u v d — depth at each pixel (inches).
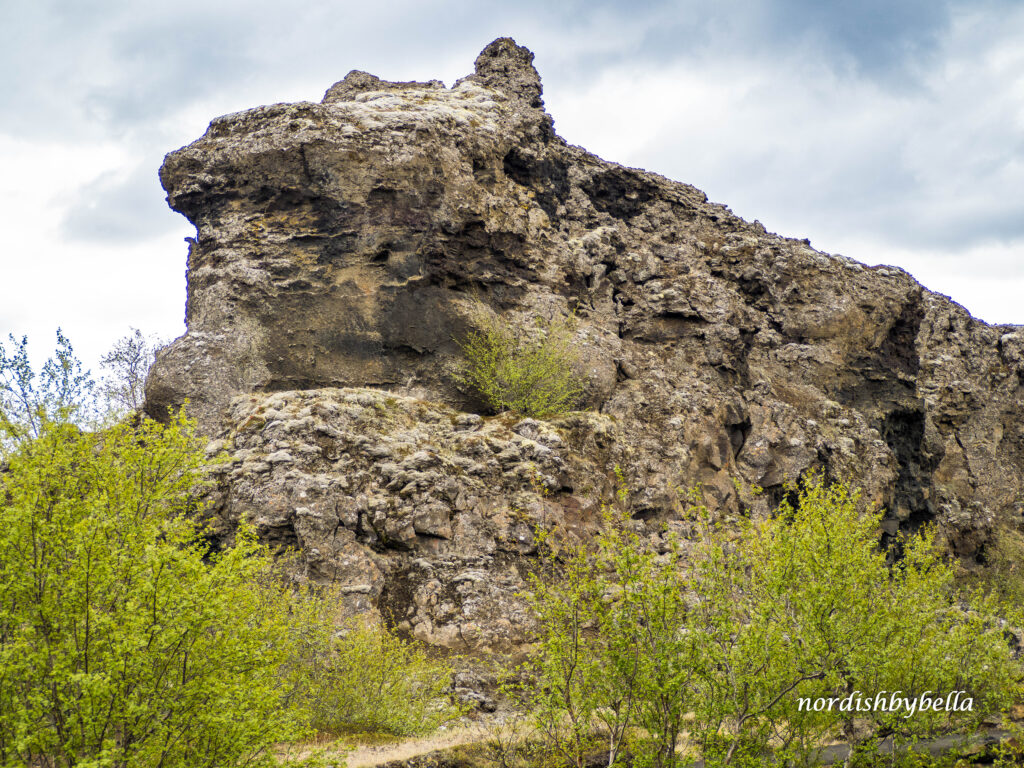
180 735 553.0
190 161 1718.8
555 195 2106.3
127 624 542.9
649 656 656.4
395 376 1635.1
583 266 2006.6
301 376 1583.4
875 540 802.8
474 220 1755.7
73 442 645.9
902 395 2346.2
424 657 1114.1
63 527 571.8
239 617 613.0
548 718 687.1
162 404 1523.1
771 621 721.6
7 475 599.2
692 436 1830.7
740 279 2282.2
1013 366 3009.4
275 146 1663.4
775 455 1968.5
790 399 2169.0
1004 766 854.5
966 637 840.3
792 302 2303.2
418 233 1679.4
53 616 555.8
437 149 1727.4
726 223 2401.6
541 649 702.5
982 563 2559.1
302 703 924.6
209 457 1386.6
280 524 1311.5
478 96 2031.3
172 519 728.3
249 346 1571.1
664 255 2202.3
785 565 746.8
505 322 1758.1
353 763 832.3
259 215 1674.5
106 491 647.8
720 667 690.2
